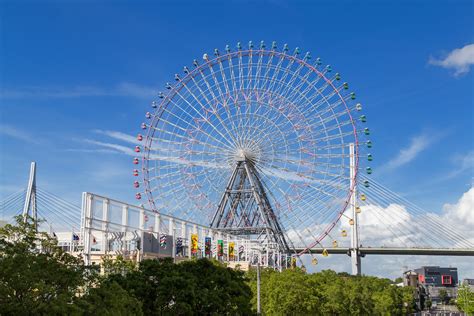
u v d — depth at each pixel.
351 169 150.38
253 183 153.38
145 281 69.50
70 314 45.50
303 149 150.75
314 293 112.94
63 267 50.16
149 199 152.00
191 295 68.19
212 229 146.12
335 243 151.50
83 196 96.62
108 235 105.81
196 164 153.50
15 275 44.41
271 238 159.62
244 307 77.94
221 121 154.00
